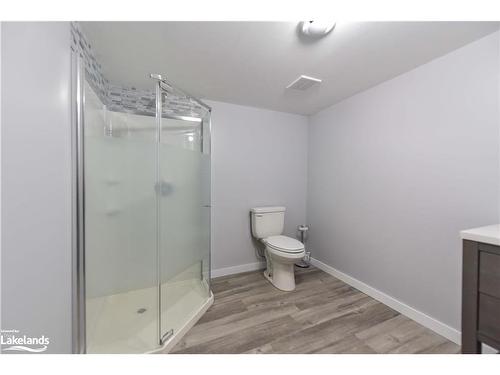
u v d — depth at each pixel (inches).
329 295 75.5
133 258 64.0
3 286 23.5
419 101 59.3
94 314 51.4
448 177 53.3
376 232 72.5
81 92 39.2
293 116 104.5
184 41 50.2
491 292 31.5
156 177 59.2
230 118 91.4
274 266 83.1
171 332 52.6
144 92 77.5
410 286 62.3
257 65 60.6
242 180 94.9
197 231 74.5
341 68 61.4
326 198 95.6
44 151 29.7
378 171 71.4
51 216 31.1
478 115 48.1
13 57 24.6
